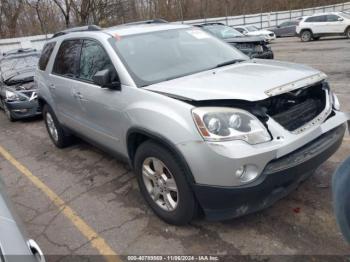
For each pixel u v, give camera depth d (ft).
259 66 11.89
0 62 31.63
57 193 14.29
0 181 8.14
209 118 8.90
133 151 11.84
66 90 15.52
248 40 34.71
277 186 9.28
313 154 9.55
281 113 9.58
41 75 18.78
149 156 10.71
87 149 18.85
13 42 82.12
